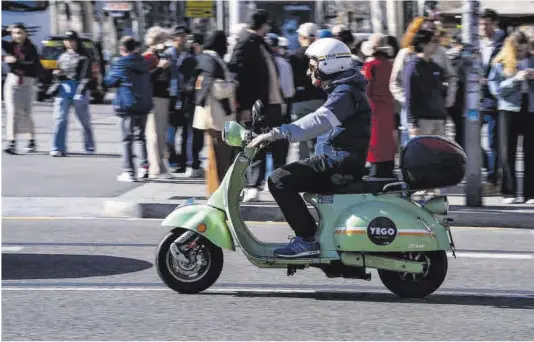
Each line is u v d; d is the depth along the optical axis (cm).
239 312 1636
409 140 1677
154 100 3212
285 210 1686
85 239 2325
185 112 3312
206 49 2633
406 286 1730
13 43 3831
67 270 1967
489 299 1755
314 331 1527
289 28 5566
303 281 1888
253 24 2680
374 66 2720
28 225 2517
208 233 1694
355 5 5397
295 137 1662
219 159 2638
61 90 3797
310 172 1683
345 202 1683
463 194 2959
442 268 1712
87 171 3397
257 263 1694
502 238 2412
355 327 1552
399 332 1527
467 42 2655
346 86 1680
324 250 1678
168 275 1741
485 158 3209
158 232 2431
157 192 2933
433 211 1675
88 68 3847
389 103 2742
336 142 1689
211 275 1744
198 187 3052
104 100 6938
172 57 3241
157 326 1546
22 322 1565
